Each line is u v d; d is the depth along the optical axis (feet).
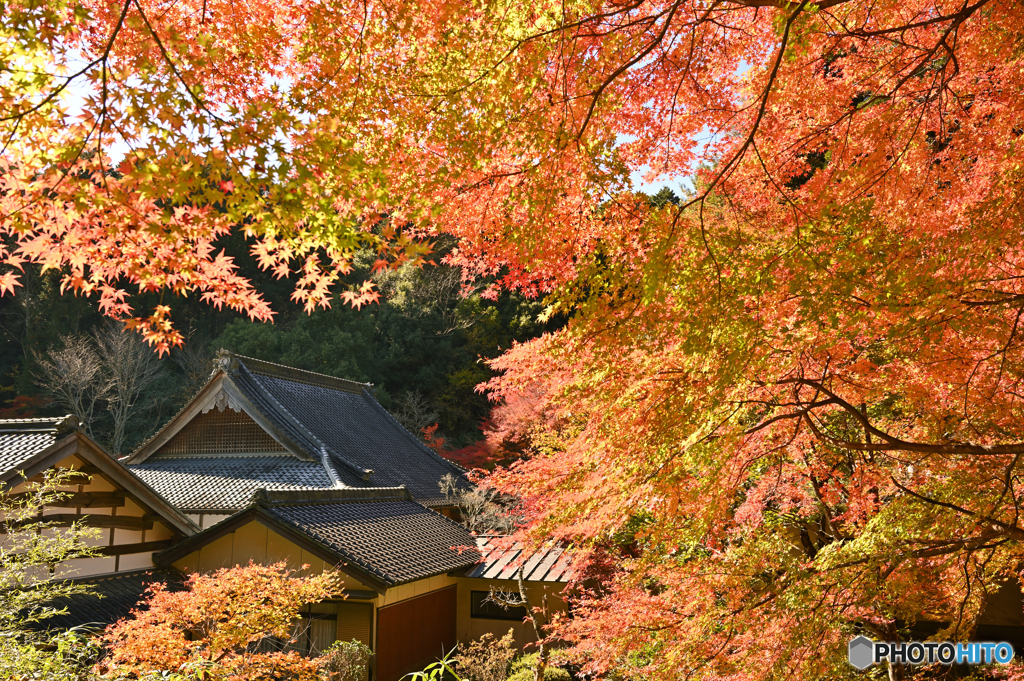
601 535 12.47
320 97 9.23
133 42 8.74
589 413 12.10
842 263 8.32
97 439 84.69
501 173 10.39
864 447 10.02
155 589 24.66
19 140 7.76
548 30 10.44
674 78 11.94
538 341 11.12
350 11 9.77
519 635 39.45
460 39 9.98
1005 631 24.71
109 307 9.34
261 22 9.73
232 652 22.74
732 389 9.88
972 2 12.61
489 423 71.15
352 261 9.14
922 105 12.92
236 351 86.84
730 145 12.91
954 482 10.85
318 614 33.01
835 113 13.32
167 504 31.91
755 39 12.66
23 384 85.97
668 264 8.55
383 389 90.68
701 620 12.39
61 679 14.71
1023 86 12.70
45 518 26.55
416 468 60.64
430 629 38.06
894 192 12.64
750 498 15.49
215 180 7.72
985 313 8.84
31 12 7.18
